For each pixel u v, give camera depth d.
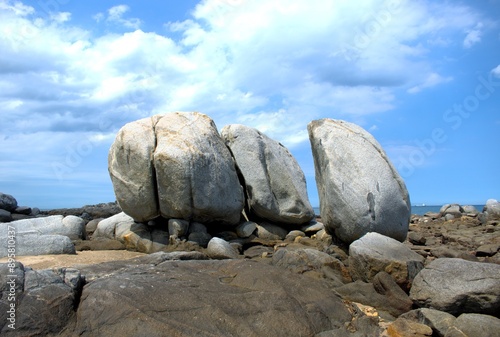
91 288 6.91
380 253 8.24
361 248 8.44
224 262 8.58
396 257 8.12
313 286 7.70
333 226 10.98
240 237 13.55
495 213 19.92
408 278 7.84
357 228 10.40
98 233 14.34
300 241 12.72
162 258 9.19
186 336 6.01
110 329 6.17
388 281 7.73
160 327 6.09
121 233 13.62
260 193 13.86
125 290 6.77
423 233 16.39
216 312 6.45
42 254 10.96
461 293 6.74
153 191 12.53
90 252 11.88
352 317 7.15
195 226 12.91
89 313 6.46
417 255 8.40
